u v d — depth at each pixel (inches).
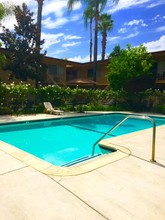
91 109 723.4
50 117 499.2
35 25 765.3
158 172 162.9
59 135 393.1
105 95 799.1
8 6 607.8
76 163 206.4
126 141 260.1
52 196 121.0
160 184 142.2
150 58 796.6
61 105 675.4
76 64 1092.5
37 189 128.7
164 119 595.5
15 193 122.9
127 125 523.5
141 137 286.8
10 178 143.1
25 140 350.6
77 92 709.3
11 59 737.0
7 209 106.8
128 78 749.9
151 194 127.9
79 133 414.6
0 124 406.9
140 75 741.3
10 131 412.8
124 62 753.6
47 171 156.5
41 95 621.6
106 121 571.5
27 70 739.4
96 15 941.2
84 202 116.0
